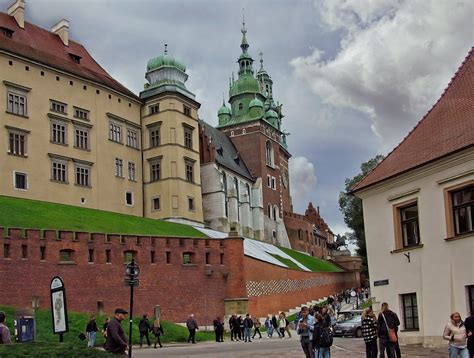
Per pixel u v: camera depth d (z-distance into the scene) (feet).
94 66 273.95
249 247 258.57
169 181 267.18
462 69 108.68
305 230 430.61
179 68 286.25
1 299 145.18
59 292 77.25
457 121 97.55
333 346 111.75
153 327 138.21
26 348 63.57
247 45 436.76
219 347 125.59
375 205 108.68
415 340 96.63
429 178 95.55
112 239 170.81
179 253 185.16
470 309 86.94
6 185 208.44
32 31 251.80
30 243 153.69
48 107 228.63
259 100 400.88
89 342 121.90
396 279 102.17
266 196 384.27
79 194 235.81
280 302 232.53
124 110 266.98
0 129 209.36
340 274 327.67
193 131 285.64
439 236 92.89
